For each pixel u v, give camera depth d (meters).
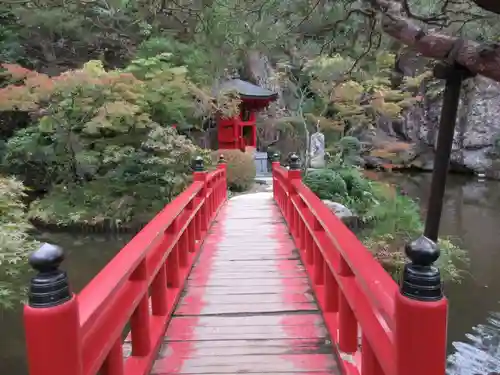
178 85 10.95
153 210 10.35
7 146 11.24
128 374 2.09
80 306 1.37
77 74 9.37
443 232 11.87
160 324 2.71
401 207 9.79
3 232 5.45
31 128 11.23
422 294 1.07
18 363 5.70
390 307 1.26
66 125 10.07
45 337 1.07
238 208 8.41
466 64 1.64
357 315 1.78
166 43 12.61
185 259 3.96
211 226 6.51
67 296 1.12
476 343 6.50
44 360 1.08
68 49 14.15
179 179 10.18
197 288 3.70
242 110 15.64
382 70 12.54
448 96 1.71
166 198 10.49
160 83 10.97
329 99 13.07
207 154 11.40
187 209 4.36
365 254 1.81
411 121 20.38
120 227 10.28
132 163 10.31
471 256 10.00
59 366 1.08
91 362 1.32
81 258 9.12
